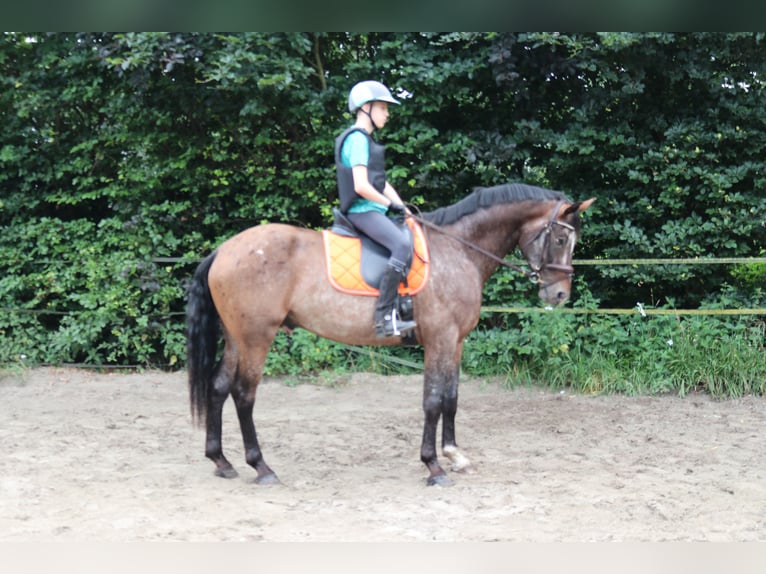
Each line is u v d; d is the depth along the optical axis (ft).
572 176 27.94
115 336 28.71
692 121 26.40
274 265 15.46
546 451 18.95
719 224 25.88
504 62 24.99
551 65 25.61
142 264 27.45
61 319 28.94
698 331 25.45
